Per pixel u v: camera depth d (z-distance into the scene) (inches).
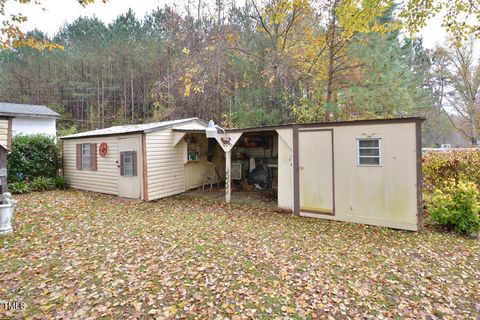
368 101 397.7
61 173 424.5
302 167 250.1
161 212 263.4
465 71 682.2
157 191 327.0
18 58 931.3
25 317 99.7
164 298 113.1
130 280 127.1
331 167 236.4
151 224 219.5
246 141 403.9
